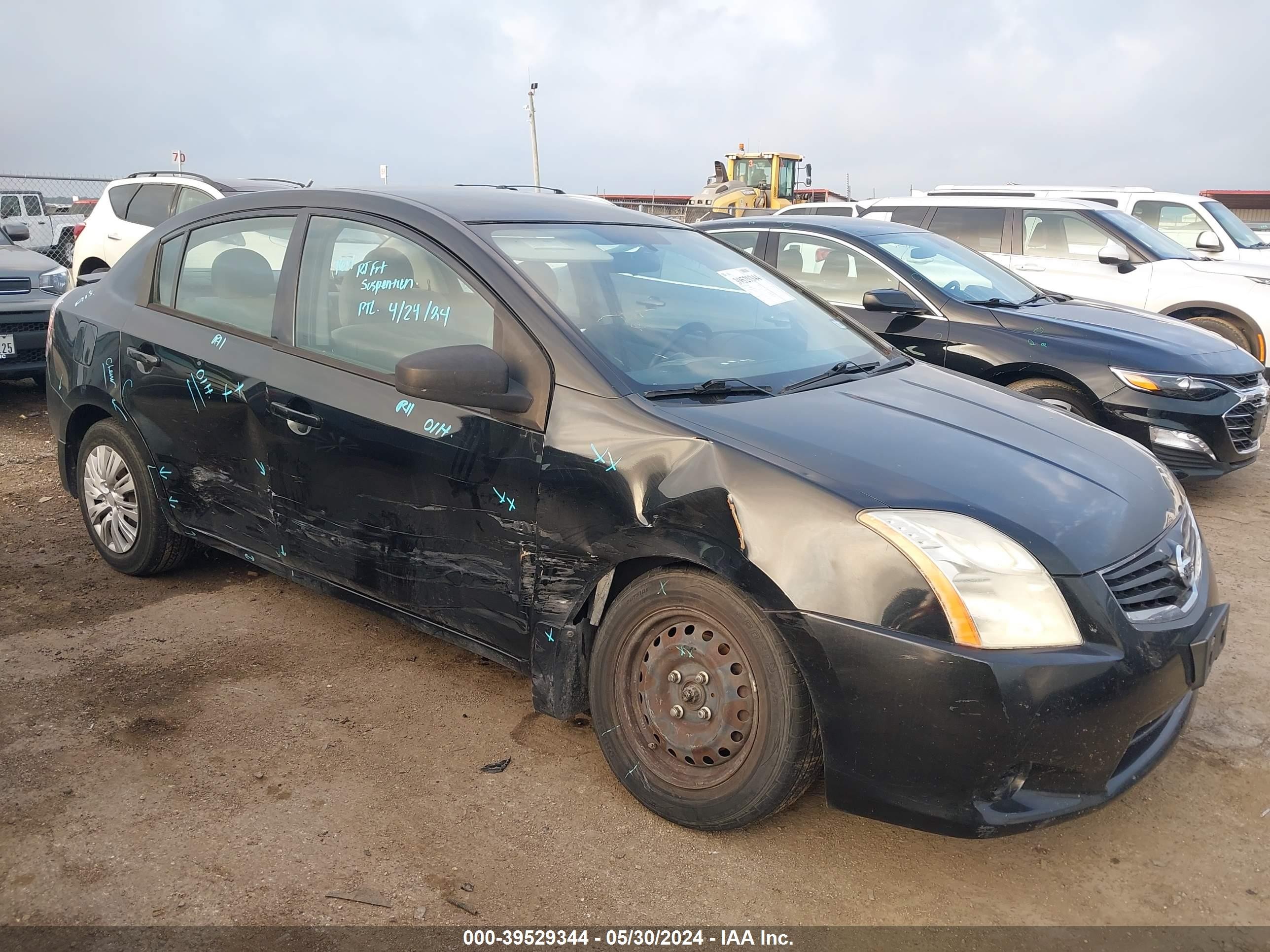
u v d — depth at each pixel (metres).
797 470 2.55
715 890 2.53
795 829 2.78
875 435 2.81
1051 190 11.83
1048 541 2.45
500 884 2.53
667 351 3.13
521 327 2.98
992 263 6.97
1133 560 2.57
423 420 3.08
